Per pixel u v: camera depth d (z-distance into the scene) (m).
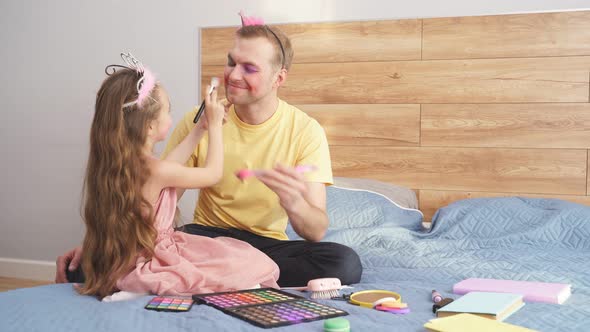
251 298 1.36
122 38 3.21
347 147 2.92
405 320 1.24
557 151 2.68
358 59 2.89
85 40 3.26
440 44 2.79
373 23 2.87
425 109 2.82
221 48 3.07
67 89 3.29
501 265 1.84
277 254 1.72
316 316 1.22
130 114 1.47
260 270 1.51
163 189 1.52
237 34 1.79
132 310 1.26
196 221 1.93
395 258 1.97
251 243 1.79
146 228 1.44
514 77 2.71
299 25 2.95
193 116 1.93
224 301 1.33
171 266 1.41
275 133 1.87
